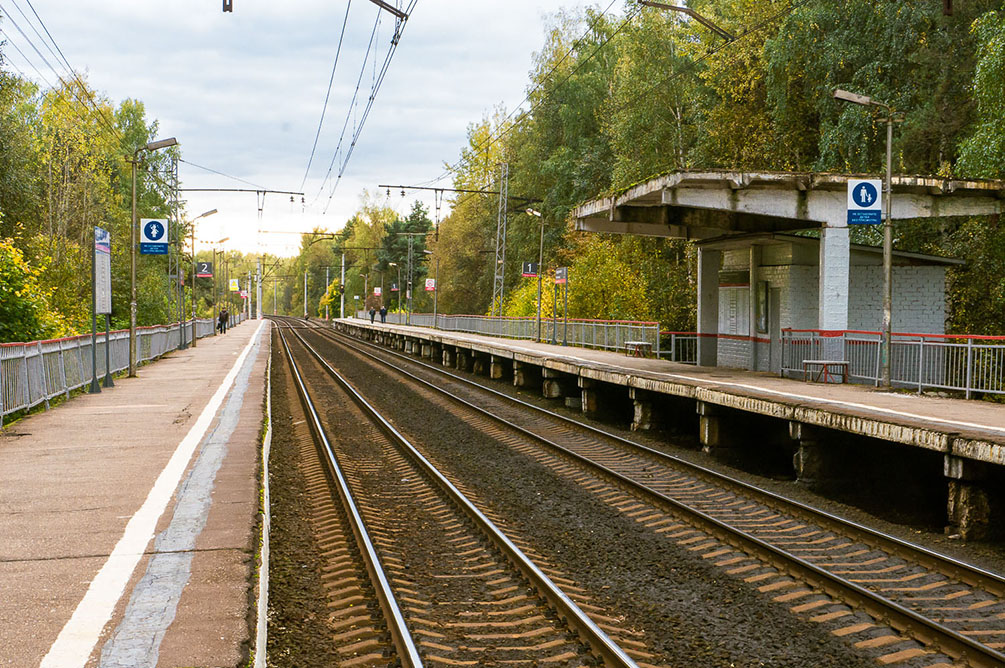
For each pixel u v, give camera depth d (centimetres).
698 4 4272
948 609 697
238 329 8456
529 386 2795
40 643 491
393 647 604
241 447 1228
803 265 2083
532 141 6334
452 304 7956
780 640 638
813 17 3044
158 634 506
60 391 1819
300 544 888
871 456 1309
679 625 668
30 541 721
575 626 645
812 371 1808
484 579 784
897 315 2100
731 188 1758
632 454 1475
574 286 4281
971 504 951
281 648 597
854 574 796
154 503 870
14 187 3481
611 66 5519
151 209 6844
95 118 5478
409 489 1209
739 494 1147
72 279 3816
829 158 3003
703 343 2467
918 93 2862
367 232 12225
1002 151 2219
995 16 2331
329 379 3084
